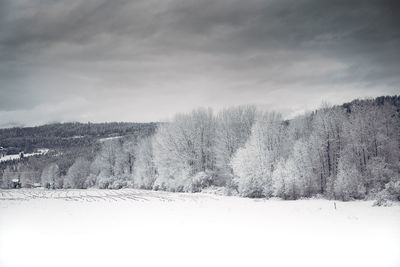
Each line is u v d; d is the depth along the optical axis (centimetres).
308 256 2164
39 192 12569
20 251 2456
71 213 4628
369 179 5812
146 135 14300
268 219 3509
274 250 2308
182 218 3756
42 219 4053
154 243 2553
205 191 7988
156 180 9875
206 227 3133
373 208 4203
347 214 3697
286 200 5753
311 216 3625
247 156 6862
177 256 2216
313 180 6288
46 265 2111
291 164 6047
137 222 3556
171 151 9525
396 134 6531
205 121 9588
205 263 2067
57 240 2775
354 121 6788
